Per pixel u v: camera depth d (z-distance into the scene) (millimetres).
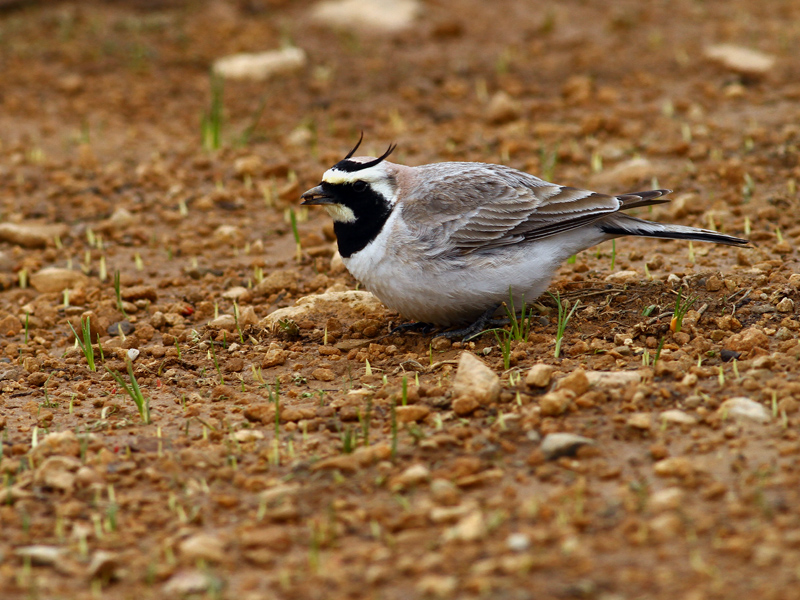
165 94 24516
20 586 7539
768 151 18312
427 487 8641
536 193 11977
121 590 7469
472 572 7270
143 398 11352
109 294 14828
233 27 28656
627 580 7043
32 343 13305
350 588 7223
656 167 18219
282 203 18078
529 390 10406
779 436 8992
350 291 13719
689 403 9758
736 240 11906
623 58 25250
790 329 11547
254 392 11328
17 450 9906
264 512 8414
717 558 7230
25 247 16750
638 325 11695
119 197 18672
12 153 20953
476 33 27875
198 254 16297
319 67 25938
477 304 11805
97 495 8867
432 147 20281
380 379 11312
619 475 8547
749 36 26312
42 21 29078
